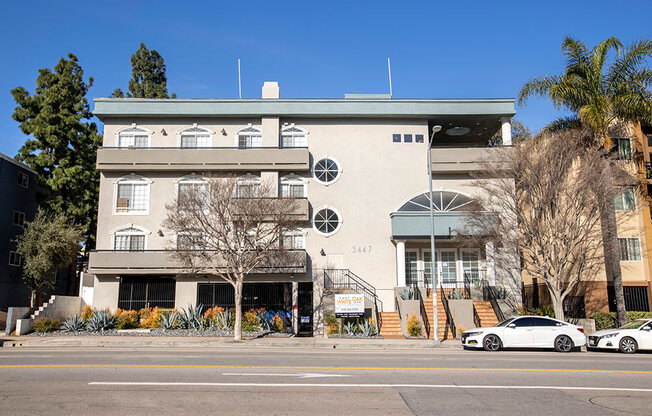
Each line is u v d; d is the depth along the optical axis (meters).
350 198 30.00
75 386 10.42
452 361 14.88
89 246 38.59
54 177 34.75
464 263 30.20
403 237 28.11
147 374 11.93
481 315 26.70
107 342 21.73
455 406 8.84
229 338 23.45
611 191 23.19
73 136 35.84
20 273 34.81
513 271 28.44
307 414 8.24
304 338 24.19
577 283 27.34
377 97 33.03
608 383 11.12
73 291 37.41
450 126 32.41
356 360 14.98
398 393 9.86
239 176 29.58
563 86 24.88
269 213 24.44
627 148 28.45
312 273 28.92
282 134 30.55
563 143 23.67
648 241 27.72
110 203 29.39
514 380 11.41
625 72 25.09
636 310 27.30
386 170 30.36
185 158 29.02
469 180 30.36
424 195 30.11
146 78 46.12
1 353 17.14
